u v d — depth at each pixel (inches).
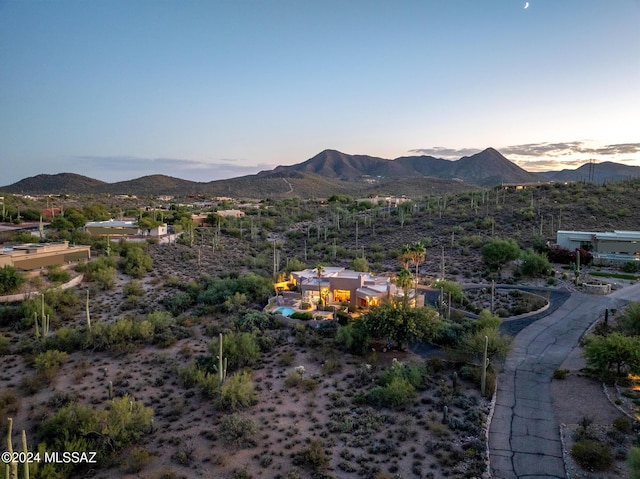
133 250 3075.8
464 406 1190.3
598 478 875.4
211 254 3590.1
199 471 941.8
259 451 1012.5
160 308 2228.1
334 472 922.1
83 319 2007.9
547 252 3056.1
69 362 1567.4
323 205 7470.5
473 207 4778.5
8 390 1332.4
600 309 2041.1
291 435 1077.8
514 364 1482.5
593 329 1790.1
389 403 1211.2
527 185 5772.6
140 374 1473.9
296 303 2171.5
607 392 1237.1
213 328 1868.8
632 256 2942.9
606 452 925.8
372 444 1024.9
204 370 1418.6
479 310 2078.0
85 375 1461.6
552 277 2593.5
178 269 3048.7
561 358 1520.7
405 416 1152.2
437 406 1199.6
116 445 1023.6
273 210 6323.8
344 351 1637.6
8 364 1535.4
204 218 5187.0
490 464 938.7
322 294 2126.0
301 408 1222.9
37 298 2009.1
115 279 2652.6
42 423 1121.4
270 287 2480.3
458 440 1034.1
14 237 3203.7
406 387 1246.9
